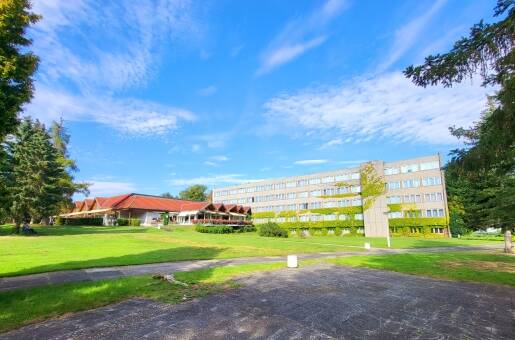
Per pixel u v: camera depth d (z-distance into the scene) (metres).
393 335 6.67
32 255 18.16
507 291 10.83
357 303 9.05
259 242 33.59
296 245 31.58
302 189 84.62
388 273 14.45
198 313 8.02
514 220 20.03
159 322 7.35
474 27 7.81
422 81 8.80
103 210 64.25
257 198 93.00
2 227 45.31
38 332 6.75
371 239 51.12
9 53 9.09
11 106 9.03
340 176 78.50
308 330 6.89
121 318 7.62
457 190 62.38
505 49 7.75
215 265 16.34
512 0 7.41
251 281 12.02
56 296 9.37
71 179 53.28
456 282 12.41
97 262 16.11
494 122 9.04
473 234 65.38
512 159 10.84
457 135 20.55
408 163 69.31
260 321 7.43
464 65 8.24
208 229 51.44
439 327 7.17
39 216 35.41
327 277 13.18
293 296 9.79
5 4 8.61
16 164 34.44
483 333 6.83
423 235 65.25
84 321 7.42
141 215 66.19
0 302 8.79
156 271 14.16
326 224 78.25
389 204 70.38
